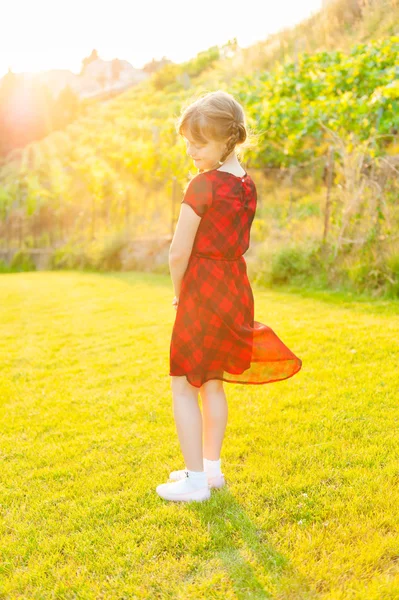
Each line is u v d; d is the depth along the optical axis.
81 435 2.78
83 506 2.09
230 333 1.94
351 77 8.75
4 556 1.83
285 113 9.24
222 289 1.90
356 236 6.23
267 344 2.03
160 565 1.69
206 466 2.11
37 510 2.09
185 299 1.92
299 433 2.52
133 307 6.34
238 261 1.97
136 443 2.61
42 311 6.72
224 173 1.90
